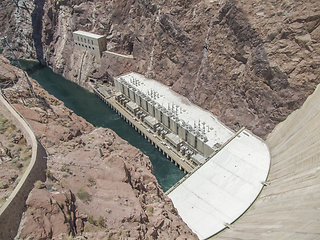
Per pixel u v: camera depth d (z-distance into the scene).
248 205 72.56
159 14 139.12
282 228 52.75
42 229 28.66
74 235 30.95
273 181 77.75
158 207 42.38
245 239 54.59
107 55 169.62
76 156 41.59
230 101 109.88
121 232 33.69
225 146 94.44
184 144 113.50
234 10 102.81
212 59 116.19
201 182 81.12
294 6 89.19
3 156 37.22
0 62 65.38
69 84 180.75
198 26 121.25
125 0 157.88
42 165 36.84
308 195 59.12
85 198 35.62
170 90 140.38
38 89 60.47
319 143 72.00
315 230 45.12
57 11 189.50
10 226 27.14
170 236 38.75
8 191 31.41
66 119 52.72
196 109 123.00
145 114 136.25
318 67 85.25
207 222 68.44
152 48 150.50
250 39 99.69
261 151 91.31
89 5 176.50
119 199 37.53
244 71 103.56
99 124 138.62
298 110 88.56
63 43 190.12
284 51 90.31
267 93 95.56
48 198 31.38
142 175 47.28
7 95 50.41
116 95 151.50
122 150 51.78
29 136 39.84
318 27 85.25
